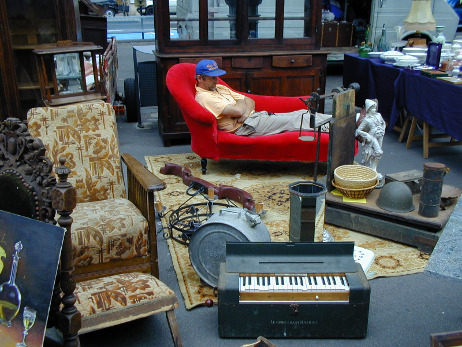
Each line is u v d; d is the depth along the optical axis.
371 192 3.54
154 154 5.14
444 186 3.48
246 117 4.40
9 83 4.76
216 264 2.67
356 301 2.29
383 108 5.73
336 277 2.35
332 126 3.32
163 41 5.08
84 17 7.10
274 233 3.37
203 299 2.68
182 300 2.70
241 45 5.25
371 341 2.37
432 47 5.36
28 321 1.69
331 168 3.44
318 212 2.72
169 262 3.09
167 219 3.60
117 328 2.49
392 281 2.87
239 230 2.56
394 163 4.91
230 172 4.60
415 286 2.82
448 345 1.70
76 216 2.58
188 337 2.41
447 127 4.61
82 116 3.02
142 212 2.74
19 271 1.73
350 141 3.59
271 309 2.32
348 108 3.45
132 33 14.68
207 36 5.16
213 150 4.31
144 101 6.18
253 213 2.71
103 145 3.04
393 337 2.40
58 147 2.94
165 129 5.32
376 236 3.34
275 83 5.36
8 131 1.96
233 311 2.33
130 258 2.56
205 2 5.04
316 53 5.32
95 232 2.46
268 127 4.30
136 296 2.17
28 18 4.79
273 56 5.23
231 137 4.27
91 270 2.50
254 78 5.29
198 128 4.29
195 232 2.68
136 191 2.83
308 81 5.43
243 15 5.14
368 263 2.85
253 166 4.77
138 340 2.40
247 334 2.38
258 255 2.41
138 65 5.99
